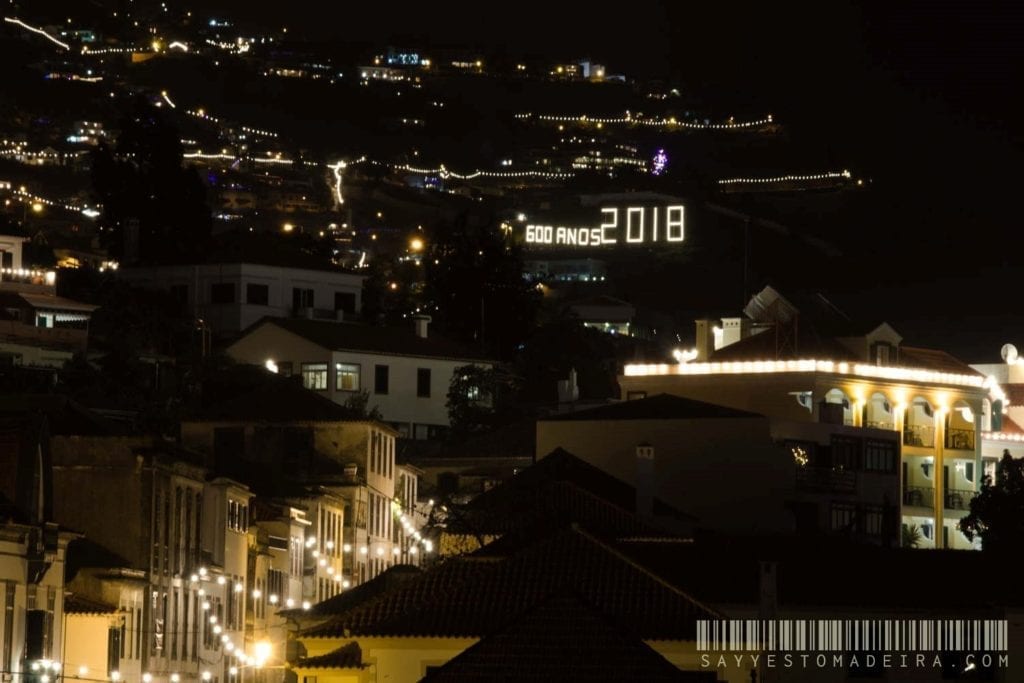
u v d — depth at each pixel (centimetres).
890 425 14462
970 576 8712
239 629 11100
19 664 8269
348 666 7506
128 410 14012
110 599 9312
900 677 8306
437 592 7756
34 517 8525
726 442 12181
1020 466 12850
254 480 12350
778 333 14688
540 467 10631
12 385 14100
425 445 16100
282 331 17625
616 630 5831
